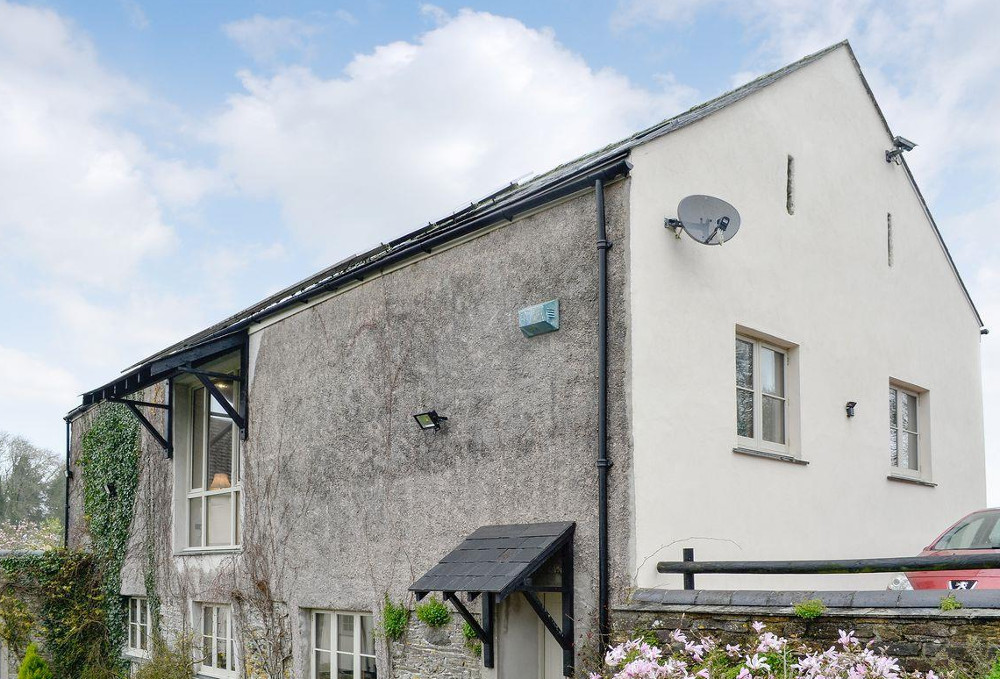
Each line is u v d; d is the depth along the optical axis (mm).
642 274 6949
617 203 7043
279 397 10977
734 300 7902
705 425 7336
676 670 5547
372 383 9445
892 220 10758
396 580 8781
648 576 6598
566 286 7391
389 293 9352
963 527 8172
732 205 7691
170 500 13180
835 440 8961
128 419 14672
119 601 14422
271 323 11312
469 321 8297
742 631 5746
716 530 7266
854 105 10312
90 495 15539
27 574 14672
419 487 8648
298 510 10359
